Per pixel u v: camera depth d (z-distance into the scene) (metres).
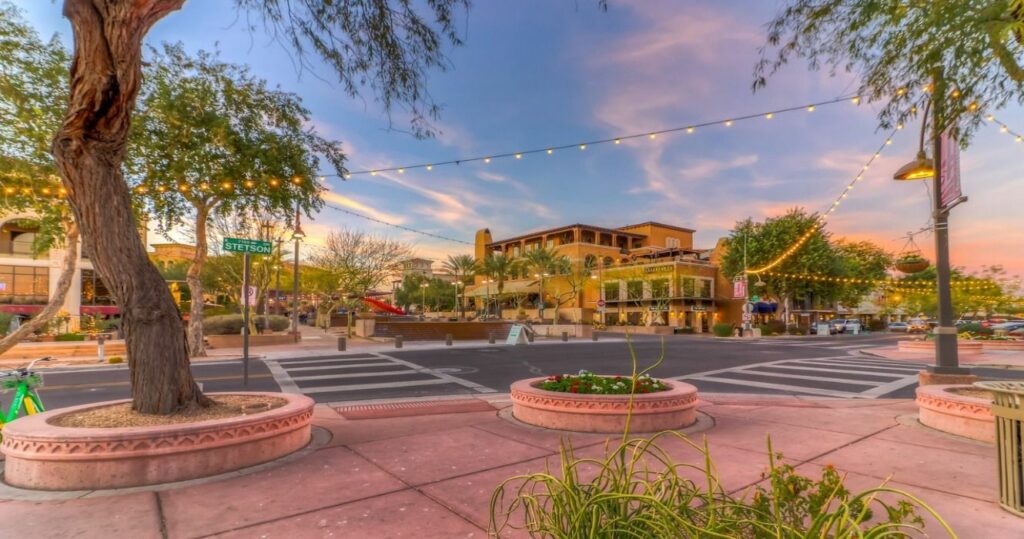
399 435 6.45
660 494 2.79
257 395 6.75
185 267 46.59
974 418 6.08
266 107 16.39
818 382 12.48
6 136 12.21
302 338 31.44
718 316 51.88
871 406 8.64
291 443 5.58
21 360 18.12
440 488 4.43
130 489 4.40
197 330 18.48
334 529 3.57
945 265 8.55
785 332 43.88
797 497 2.36
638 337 38.12
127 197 5.56
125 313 5.57
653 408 6.61
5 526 3.62
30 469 4.46
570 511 2.37
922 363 17.17
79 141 5.07
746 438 6.17
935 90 5.38
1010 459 3.79
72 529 3.58
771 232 43.03
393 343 27.44
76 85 4.93
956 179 8.08
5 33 11.38
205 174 15.86
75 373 14.84
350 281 33.75
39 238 16.59
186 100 15.09
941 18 4.74
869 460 5.19
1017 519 3.67
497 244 75.75
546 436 6.38
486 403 9.20
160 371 5.55
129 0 4.77
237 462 4.97
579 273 54.44
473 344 26.94
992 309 49.53
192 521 3.71
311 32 5.71
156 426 4.86
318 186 17.98
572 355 19.84
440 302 77.94
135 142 14.73
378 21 5.84
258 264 27.91
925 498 4.10
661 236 69.75
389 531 3.53
